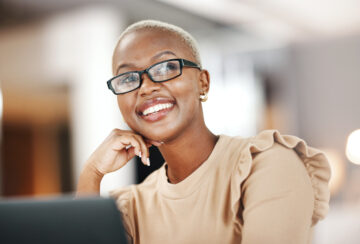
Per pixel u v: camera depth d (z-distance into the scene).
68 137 4.38
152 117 0.98
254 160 0.95
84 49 4.44
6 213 0.49
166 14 5.17
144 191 1.10
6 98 4.13
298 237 0.88
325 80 7.35
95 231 0.51
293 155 0.96
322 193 0.97
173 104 0.98
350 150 6.28
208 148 1.03
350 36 7.12
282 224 0.87
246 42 6.66
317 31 6.90
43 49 4.33
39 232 0.49
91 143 4.38
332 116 7.32
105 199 0.52
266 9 5.71
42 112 4.30
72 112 4.40
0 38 4.09
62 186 4.31
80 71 4.43
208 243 0.93
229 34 6.25
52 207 0.50
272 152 0.95
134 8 4.75
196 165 1.01
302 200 0.90
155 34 0.99
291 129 7.30
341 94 7.27
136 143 1.08
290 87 7.38
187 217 0.97
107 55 4.45
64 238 0.50
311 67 7.43
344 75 7.25
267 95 7.03
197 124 1.01
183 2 5.08
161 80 0.97
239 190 0.91
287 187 0.90
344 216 4.27
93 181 1.14
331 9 5.90
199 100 1.03
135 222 1.06
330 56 7.32
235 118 6.46
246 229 0.89
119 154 1.14
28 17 4.21
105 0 4.46
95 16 4.43
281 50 7.23
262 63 6.97
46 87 4.34
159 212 1.02
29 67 4.26
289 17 6.13
